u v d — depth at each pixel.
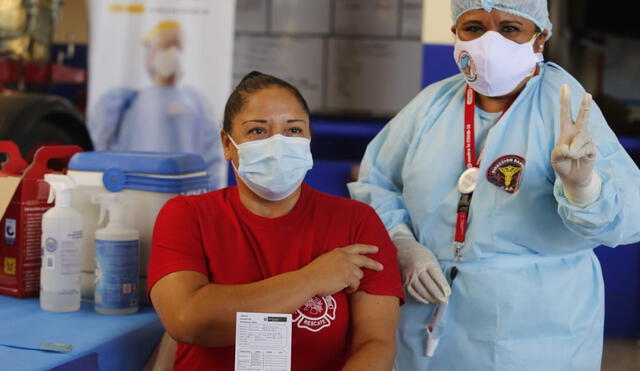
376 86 5.21
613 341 4.22
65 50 5.43
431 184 1.90
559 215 1.74
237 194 1.69
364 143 4.91
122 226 1.92
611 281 4.21
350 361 1.56
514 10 1.76
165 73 4.45
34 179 2.03
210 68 4.45
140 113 4.48
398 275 1.68
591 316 1.86
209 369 1.58
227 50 4.43
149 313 1.92
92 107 4.48
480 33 1.82
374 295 1.62
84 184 2.02
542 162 1.78
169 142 4.49
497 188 1.81
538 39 1.88
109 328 1.76
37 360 1.50
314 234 1.65
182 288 1.55
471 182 1.85
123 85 4.48
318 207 1.68
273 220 1.64
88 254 2.03
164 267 1.59
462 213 1.84
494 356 1.82
